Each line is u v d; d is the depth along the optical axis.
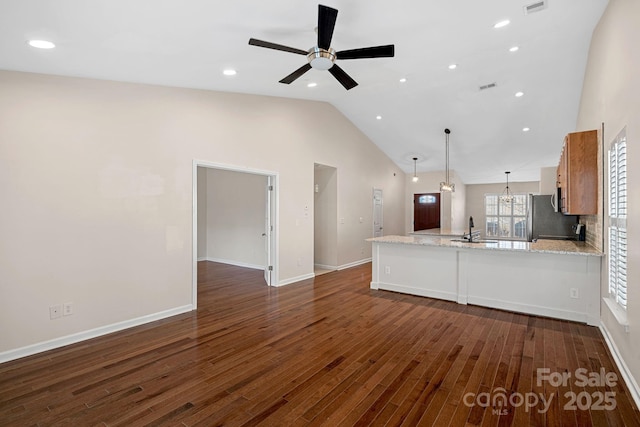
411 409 2.07
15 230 2.78
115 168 3.40
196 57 2.98
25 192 2.83
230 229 7.44
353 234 7.29
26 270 2.84
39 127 2.90
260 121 5.03
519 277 3.97
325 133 6.31
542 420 1.96
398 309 4.13
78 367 2.63
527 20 2.97
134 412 2.05
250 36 2.66
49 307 2.97
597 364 2.64
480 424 1.93
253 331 3.41
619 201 2.55
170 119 3.89
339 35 2.98
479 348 2.96
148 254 3.68
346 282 5.66
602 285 3.36
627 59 2.31
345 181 6.95
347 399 2.19
